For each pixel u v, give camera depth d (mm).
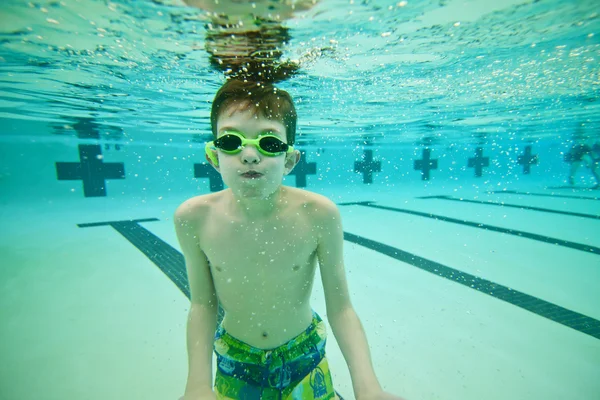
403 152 18000
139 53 3199
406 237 5293
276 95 1118
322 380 1295
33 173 11977
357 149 16203
